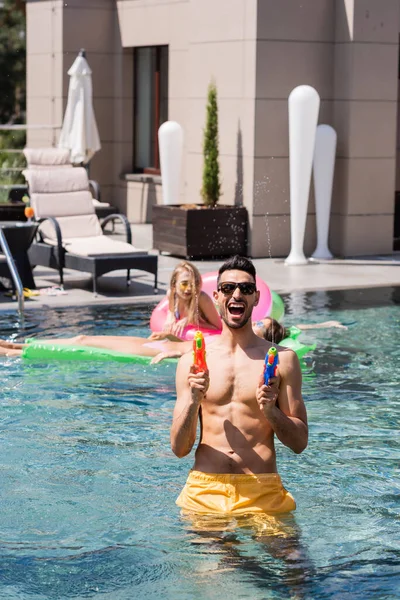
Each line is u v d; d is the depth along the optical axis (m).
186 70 17.00
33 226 11.49
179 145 15.67
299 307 10.99
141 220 18.44
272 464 4.81
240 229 14.47
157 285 12.23
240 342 4.84
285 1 14.20
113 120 19.06
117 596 4.07
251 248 14.52
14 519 4.94
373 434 6.47
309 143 13.71
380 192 14.91
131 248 11.83
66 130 17.36
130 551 4.49
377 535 4.68
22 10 31.41
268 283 12.40
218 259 14.43
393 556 4.43
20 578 4.25
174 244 14.38
